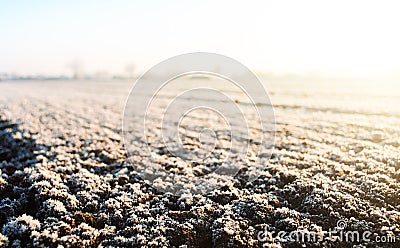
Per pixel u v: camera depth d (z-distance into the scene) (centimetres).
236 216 933
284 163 1364
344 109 2766
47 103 3747
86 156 1531
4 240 798
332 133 1902
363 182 1096
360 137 1761
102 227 907
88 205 1005
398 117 2289
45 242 798
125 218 944
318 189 1049
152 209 980
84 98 4422
